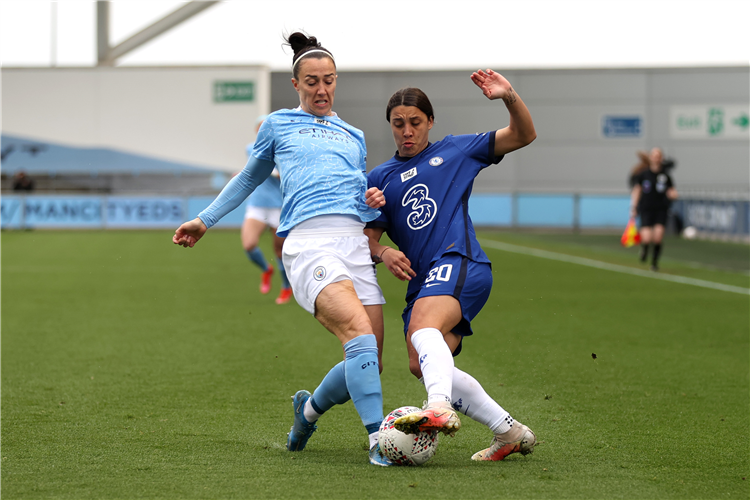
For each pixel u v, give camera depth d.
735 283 38.59
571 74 100.31
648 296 33.62
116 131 84.62
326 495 9.40
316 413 11.66
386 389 16.97
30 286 37.00
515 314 28.58
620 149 100.38
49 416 14.35
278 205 33.19
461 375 11.34
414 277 11.94
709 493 9.83
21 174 84.44
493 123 100.31
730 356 20.80
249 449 12.08
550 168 100.94
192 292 35.12
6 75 84.19
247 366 19.45
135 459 11.40
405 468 10.76
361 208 11.95
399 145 12.20
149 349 21.73
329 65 12.07
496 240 69.75
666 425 13.77
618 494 9.65
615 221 84.19
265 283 34.06
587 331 24.88
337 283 11.26
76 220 83.50
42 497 9.52
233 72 84.06
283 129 12.02
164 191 87.12
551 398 16.00
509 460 11.45
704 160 99.81
